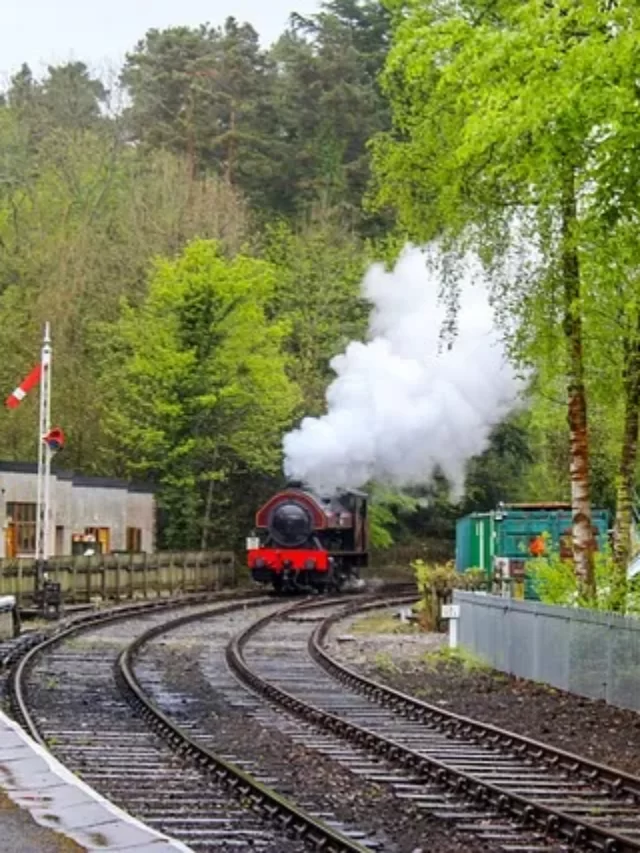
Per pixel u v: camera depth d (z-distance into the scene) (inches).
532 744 809.5
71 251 2888.8
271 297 2854.3
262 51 3946.9
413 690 1133.7
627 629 1024.2
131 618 1866.4
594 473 1931.6
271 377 2667.3
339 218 3457.2
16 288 2861.7
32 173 3348.9
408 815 643.5
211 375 2628.0
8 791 555.8
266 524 2501.2
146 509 2719.0
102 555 2222.0
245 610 2075.5
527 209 1154.7
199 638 1576.0
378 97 3786.9
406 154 1250.6
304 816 588.1
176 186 3068.4
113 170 3216.0
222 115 3737.7
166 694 1068.5
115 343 2719.0
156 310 2632.9
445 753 815.1
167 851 457.1
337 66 3727.9
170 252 2940.5
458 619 1445.6
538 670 1200.8
